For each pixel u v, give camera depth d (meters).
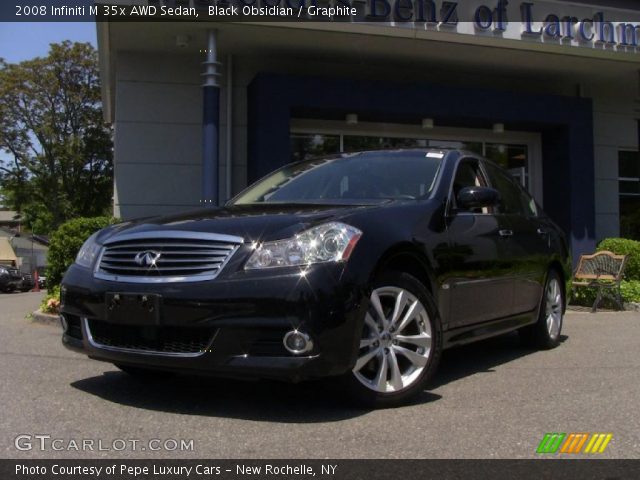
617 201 13.99
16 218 46.28
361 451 3.31
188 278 3.67
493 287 5.04
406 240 4.09
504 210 5.67
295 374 3.49
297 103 10.48
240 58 11.27
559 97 12.24
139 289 3.74
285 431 3.59
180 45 10.27
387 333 3.98
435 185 4.79
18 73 34.94
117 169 10.70
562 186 12.62
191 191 10.91
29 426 3.70
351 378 3.83
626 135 14.08
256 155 10.31
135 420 3.79
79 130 36.47
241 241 3.69
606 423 3.83
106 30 9.77
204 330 3.60
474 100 11.58
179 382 4.71
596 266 9.97
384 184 4.93
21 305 12.30
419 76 12.26
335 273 3.62
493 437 3.55
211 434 3.54
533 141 13.39
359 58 11.46
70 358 5.67
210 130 9.88
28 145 36.94
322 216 3.89
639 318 8.64
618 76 12.88
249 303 3.53
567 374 5.13
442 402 4.23
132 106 10.75
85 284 4.03
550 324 6.23
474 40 10.52
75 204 37.22
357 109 10.84
